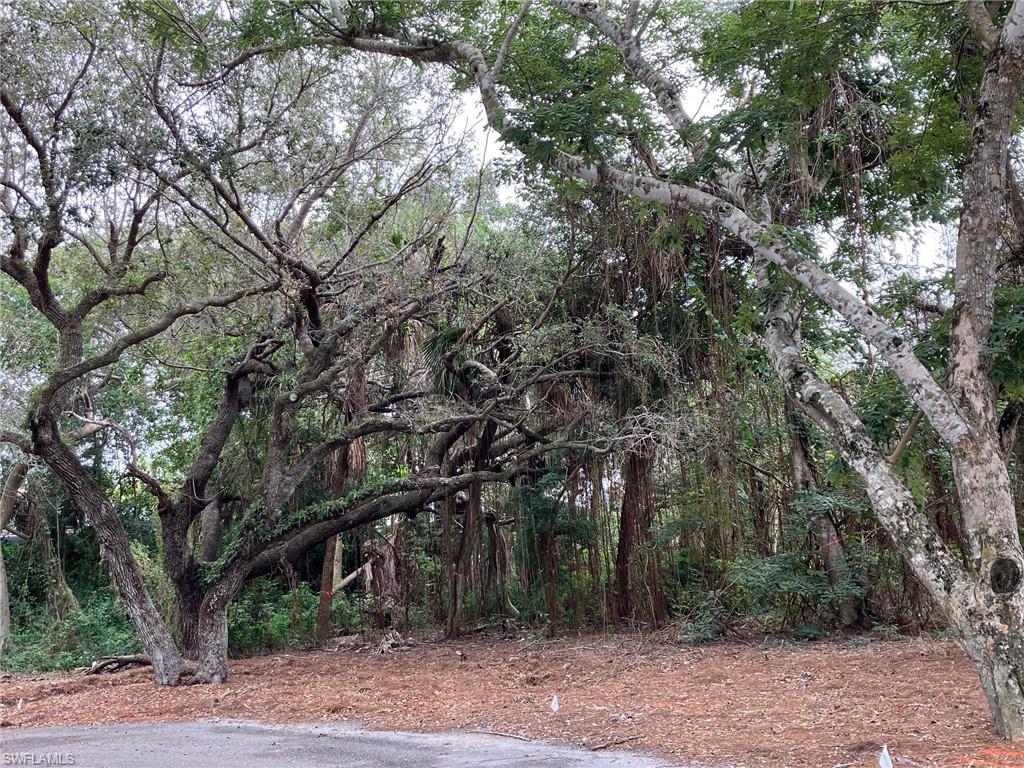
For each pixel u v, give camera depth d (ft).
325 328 53.01
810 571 53.36
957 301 26.76
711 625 52.70
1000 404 41.91
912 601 52.75
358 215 54.39
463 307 58.18
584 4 38.14
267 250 49.34
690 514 55.26
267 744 29.81
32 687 47.52
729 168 35.06
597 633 58.75
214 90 44.73
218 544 56.08
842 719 28.63
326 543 64.64
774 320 32.27
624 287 57.41
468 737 29.81
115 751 29.37
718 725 28.94
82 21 41.19
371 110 51.98
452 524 65.57
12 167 43.50
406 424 50.11
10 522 78.64
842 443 27.94
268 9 42.60
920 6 36.37
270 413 61.67
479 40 45.16
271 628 62.39
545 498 62.44
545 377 54.90
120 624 68.59
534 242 58.70
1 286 70.74
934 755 22.75
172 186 42.09
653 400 56.95
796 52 35.04
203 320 54.19
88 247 44.75
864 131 46.32
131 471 51.01
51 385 41.63
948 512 48.19
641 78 37.27
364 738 30.40
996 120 26.76
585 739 28.25
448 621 63.98
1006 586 24.18
